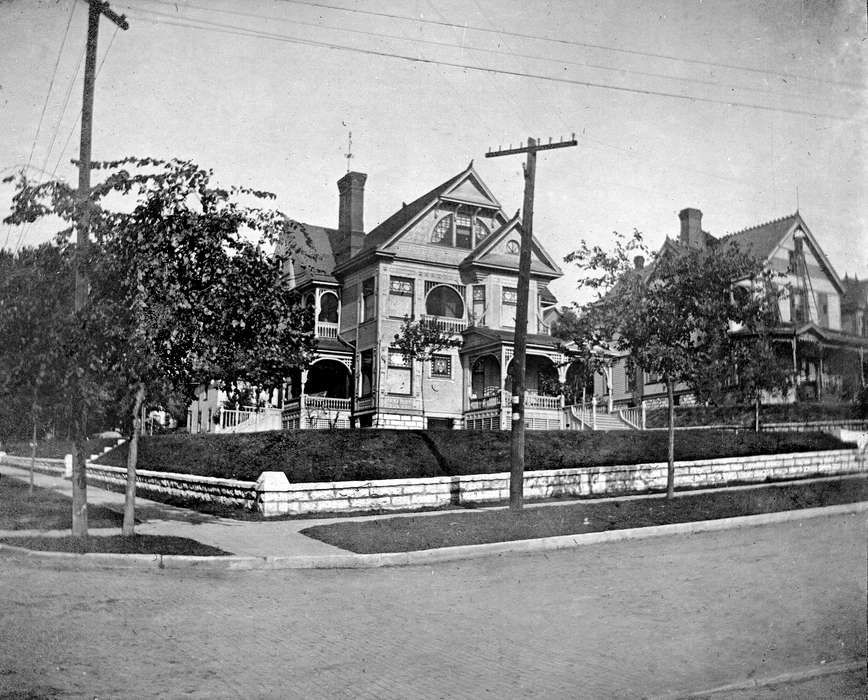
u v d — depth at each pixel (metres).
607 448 22.06
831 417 21.92
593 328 18.34
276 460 18.62
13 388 12.42
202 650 7.33
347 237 34.12
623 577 11.08
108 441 28.78
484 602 9.73
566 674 6.95
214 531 14.76
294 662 7.11
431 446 20.25
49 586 9.72
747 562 11.84
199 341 12.59
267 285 13.20
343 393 33.47
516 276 33.34
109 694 6.04
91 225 12.12
